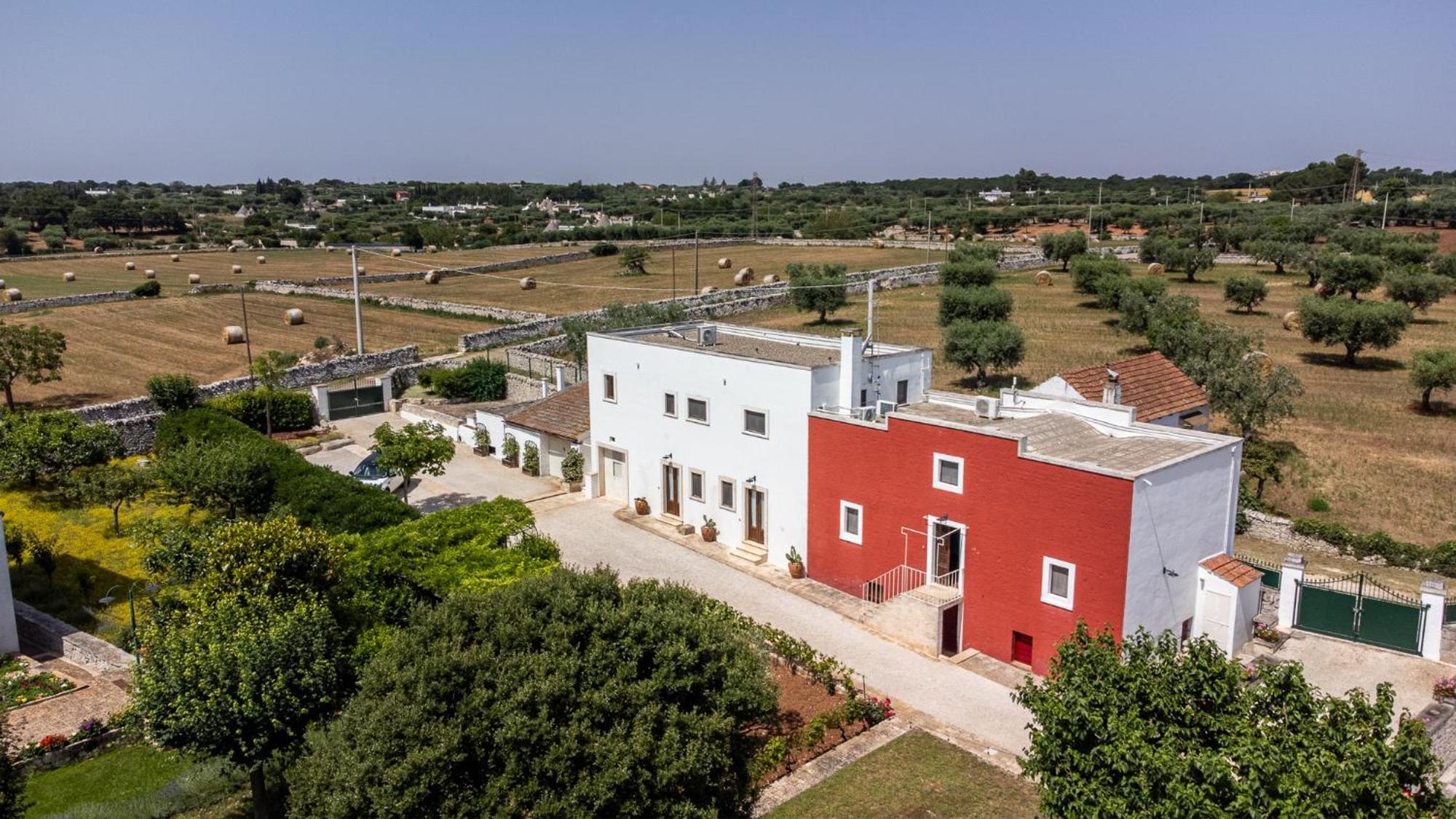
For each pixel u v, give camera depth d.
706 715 15.89
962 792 18.25
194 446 32.97
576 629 15.94
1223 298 73.19
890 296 79.56
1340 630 24.77
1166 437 25.50
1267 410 37.34
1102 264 73.81
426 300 79.00
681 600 17.88
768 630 24.23
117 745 20.64
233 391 50.50
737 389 30.59
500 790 13.91
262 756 17.25
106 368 55.31
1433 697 21.72
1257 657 23.59
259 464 32.91
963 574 24.89
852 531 27.94
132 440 43.97
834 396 29.34
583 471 38.31
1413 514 34.25
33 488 36.31
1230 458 24.19
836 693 22.30
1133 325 58.44
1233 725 12.34
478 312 74.62
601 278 94.38
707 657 16.56
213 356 59.56
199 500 32.22
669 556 31.34
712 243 123.81
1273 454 36.56
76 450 36.06
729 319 69.94
